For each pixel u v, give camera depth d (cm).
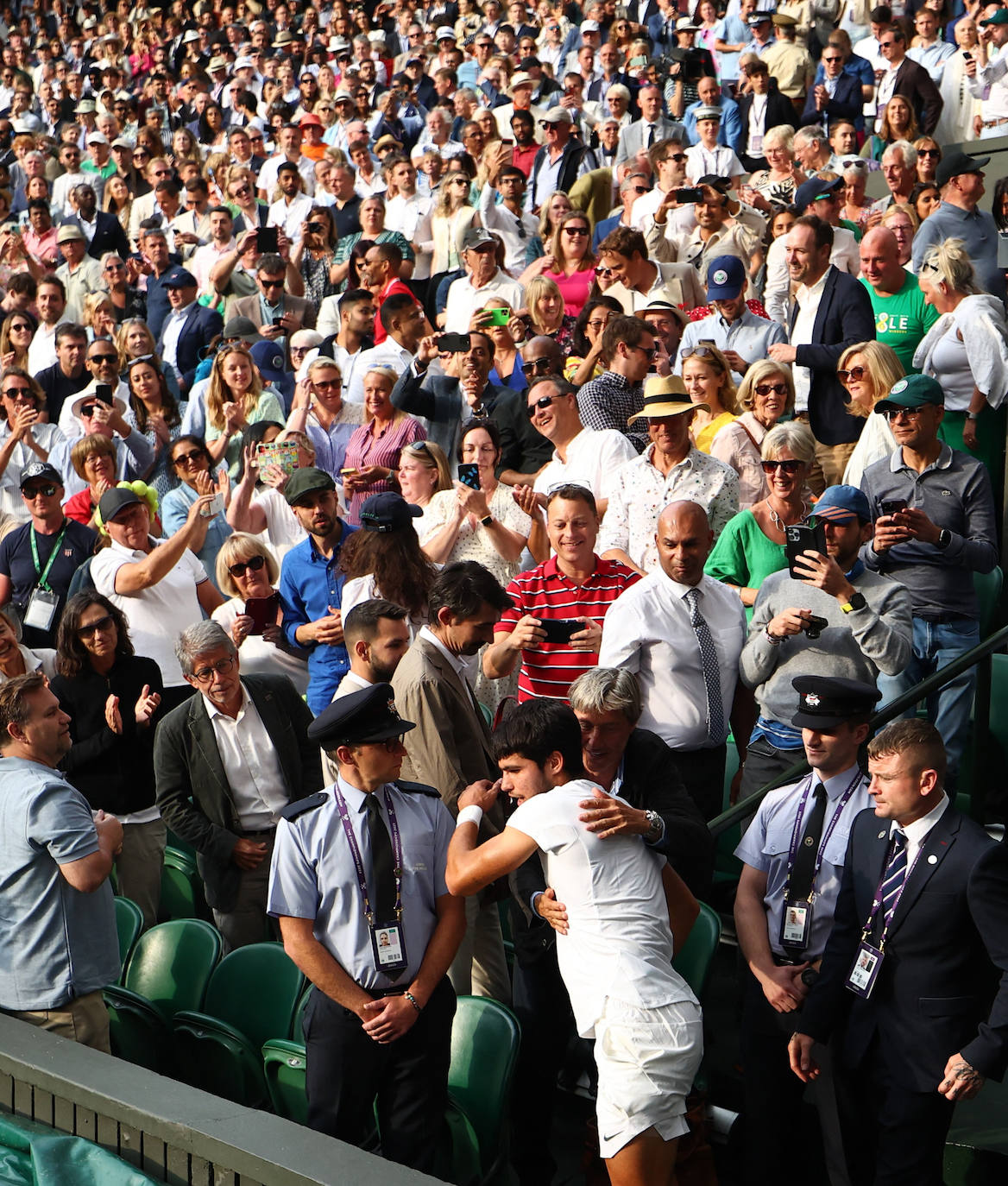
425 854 374
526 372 756
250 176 1287
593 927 346
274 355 920
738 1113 443
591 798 350
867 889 381
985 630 640
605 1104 338
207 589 654
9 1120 371
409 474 643
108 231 1309
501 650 482
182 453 751
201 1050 425
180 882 589
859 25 1316
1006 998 351
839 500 478
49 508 702
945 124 1146
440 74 1472
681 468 578
